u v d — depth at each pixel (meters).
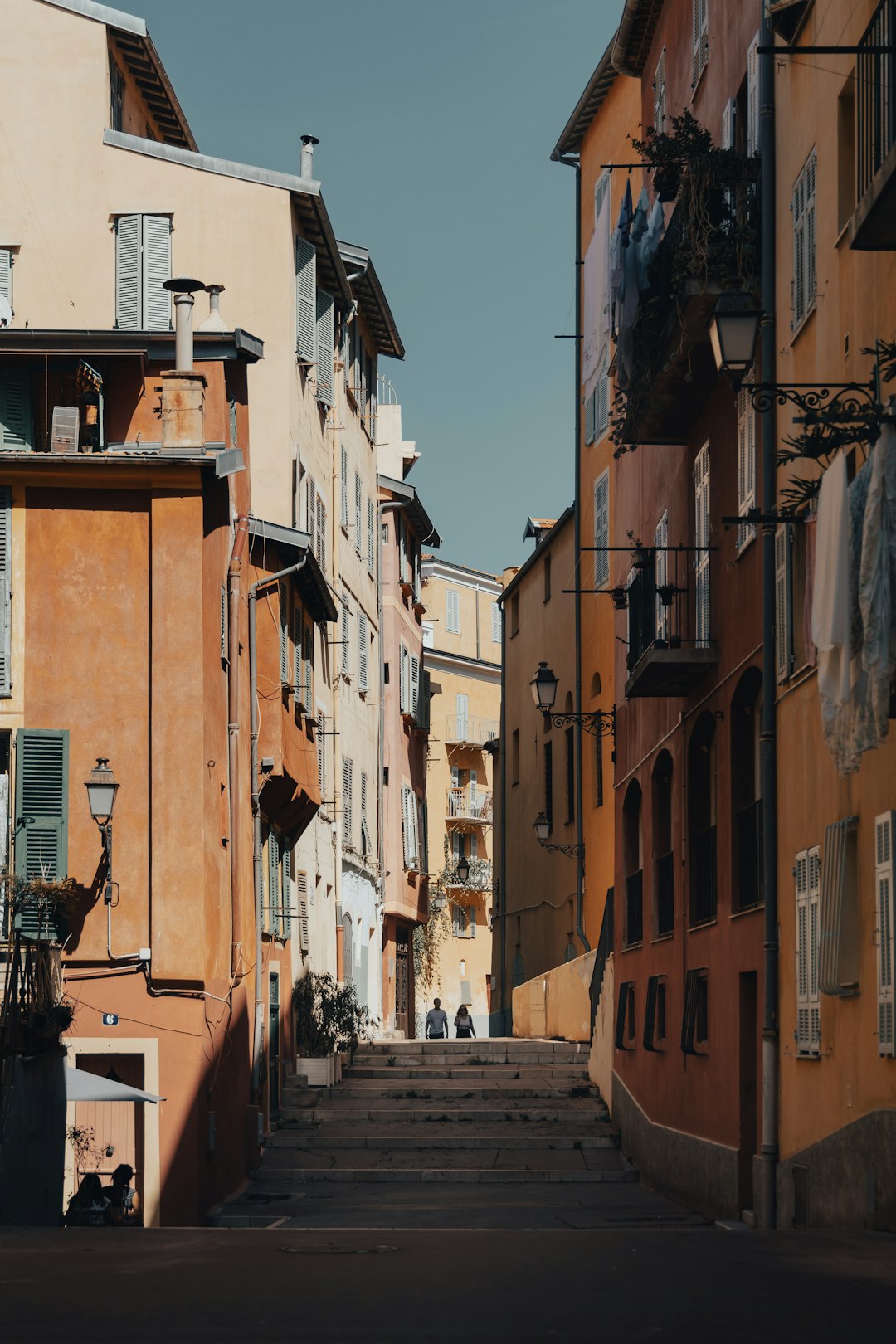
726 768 20.03
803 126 16.77
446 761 73.56
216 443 23.00
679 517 23.39
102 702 21.47
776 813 17.55
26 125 33.19
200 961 21.12
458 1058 34.91
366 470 45.56
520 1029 42.41
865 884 14.16
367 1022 36.75
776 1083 17.33
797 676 16.64
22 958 19.70
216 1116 22.11
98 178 33.06
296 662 29.59
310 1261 10.48
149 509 21.73
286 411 32.91
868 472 10.90
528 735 48.50
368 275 40.97
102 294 32.81
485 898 74.06
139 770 21.42
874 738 10.53
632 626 24.72
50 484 21.56
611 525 37.50
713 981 20.70
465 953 72.69
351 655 42.84
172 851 21.25
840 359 15.23
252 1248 11.41
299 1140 27.56
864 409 10.81
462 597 76.00
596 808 39.06
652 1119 24.81
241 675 25.53
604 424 38.03
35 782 21.12
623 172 34.56
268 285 32.94
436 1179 25.25
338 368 40.22
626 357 21.72
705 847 21.61
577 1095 31.09
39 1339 7.48
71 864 21.25
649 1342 7.39
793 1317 8.10
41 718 21.39
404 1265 10.23
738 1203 18.77
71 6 33.31
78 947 21.14
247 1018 25.20
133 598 21.61
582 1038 36.66
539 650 47.09
